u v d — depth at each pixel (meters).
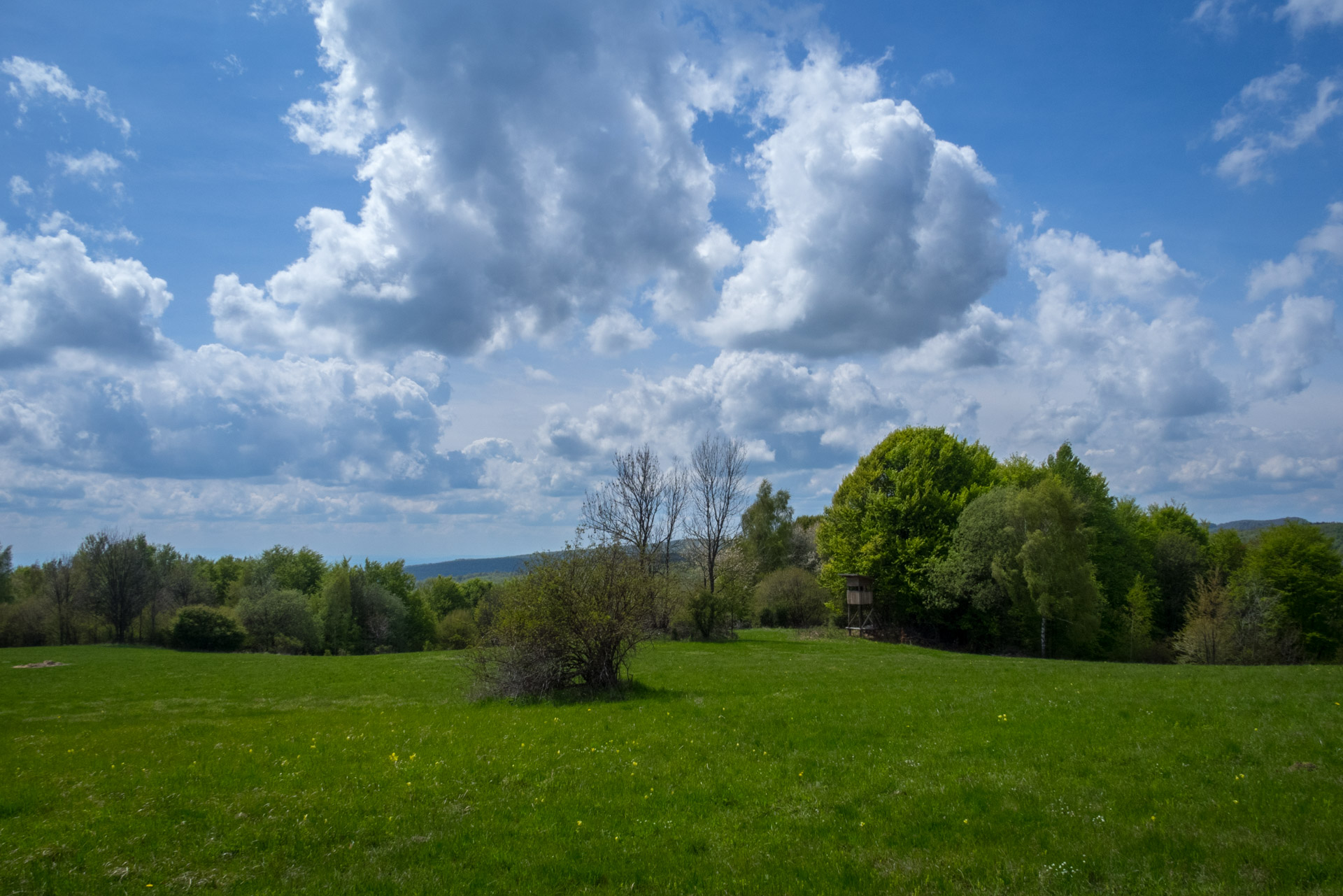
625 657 25.27
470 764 13.73
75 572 75.75
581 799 11.48
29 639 73.25
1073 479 63.09
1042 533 48.56
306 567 108.56
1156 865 8.08
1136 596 58.31
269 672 39.12
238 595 88.31
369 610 95.44
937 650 47.41
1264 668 29.00
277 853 9.41
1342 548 61.75
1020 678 25.44
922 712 17.77
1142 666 32.41
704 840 9.67
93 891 8.19
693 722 17.78
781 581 70.50
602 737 16.25
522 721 18.64
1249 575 59.03
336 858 9.25
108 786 12.77
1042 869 8.05
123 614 75.44
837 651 44.16
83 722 23.81
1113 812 9.77
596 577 24.61
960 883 7.93
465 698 25.03
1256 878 7.59
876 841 9.34
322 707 25.61
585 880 8.52
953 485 61.47
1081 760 12.37
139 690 32.47
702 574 64.69
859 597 59.50
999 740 14.23
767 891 8.04
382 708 24.09
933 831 9.66
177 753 15.84
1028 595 49.50
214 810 11.09
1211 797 10.15
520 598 24.39
